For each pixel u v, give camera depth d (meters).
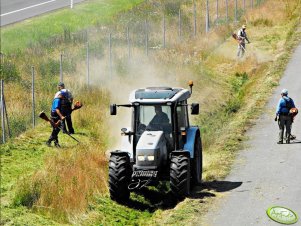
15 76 61.16
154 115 36.44
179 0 104.69
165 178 36.25
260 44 86.19
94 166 39.03
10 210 32.69
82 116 50.44
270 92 64.38
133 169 34.50
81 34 81.69
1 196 35.00
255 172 40.22
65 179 36.00
